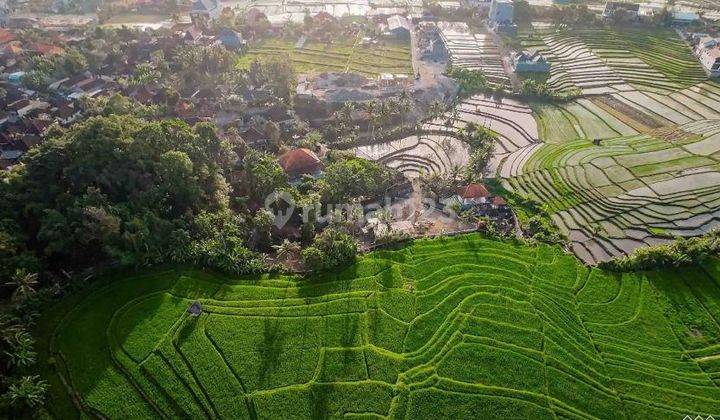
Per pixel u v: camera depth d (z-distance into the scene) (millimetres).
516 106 143125
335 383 65938
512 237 93438
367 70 164000
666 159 115750
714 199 100812
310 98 137375
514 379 67250
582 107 142375
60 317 71812
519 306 78062
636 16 191750
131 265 80312
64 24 196250
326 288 80188
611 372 69125
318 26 192750
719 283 82312
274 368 67312
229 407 62438
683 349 73188
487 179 110375
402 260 86875
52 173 83812
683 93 147875
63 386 63125
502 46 179000
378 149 122062
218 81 144375
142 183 86938
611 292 81688
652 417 63969
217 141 100625
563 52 174000
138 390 63906
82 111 127688
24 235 78250
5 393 59938
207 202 92625
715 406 65562
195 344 69312
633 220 96688
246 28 188125
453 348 71062
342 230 92000
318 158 114188
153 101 135125
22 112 126062
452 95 147125
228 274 81750
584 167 113438
